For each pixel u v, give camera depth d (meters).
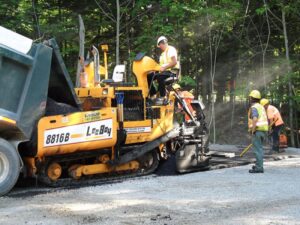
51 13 18.50
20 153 8.37
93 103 9.20
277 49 20.86
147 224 5.96
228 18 18.48
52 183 8.44
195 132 10.39
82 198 7.50
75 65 17.89
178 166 9.81
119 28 18.38
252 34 21.14
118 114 9.16
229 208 6.81
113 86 9.48
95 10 18.91
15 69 7.81
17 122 7.83
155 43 17.70
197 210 6.69
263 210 6.70
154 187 8.41
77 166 8.83
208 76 21.44
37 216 6.36
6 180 7.71
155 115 9.80
